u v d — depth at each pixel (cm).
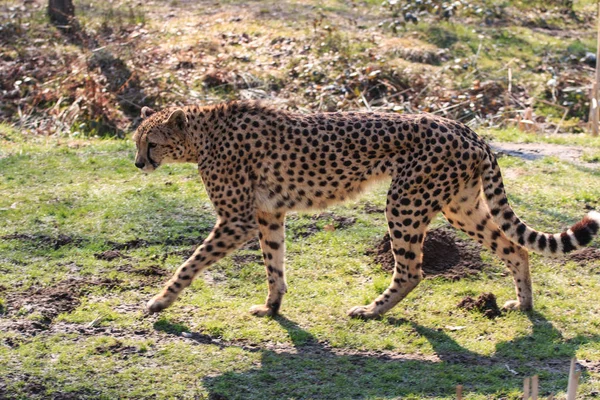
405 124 851
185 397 730
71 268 988
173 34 2244
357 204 1198
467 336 854
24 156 1378
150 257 1023
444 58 2212
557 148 1526
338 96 1961
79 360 782
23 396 722
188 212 1156
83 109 1812
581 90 2094
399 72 2066
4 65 1995
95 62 2025
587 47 2366
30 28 2186
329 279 983
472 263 1014
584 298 938
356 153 859
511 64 2227
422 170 836
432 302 924
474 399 725
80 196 1202
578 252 1045
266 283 974
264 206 887
